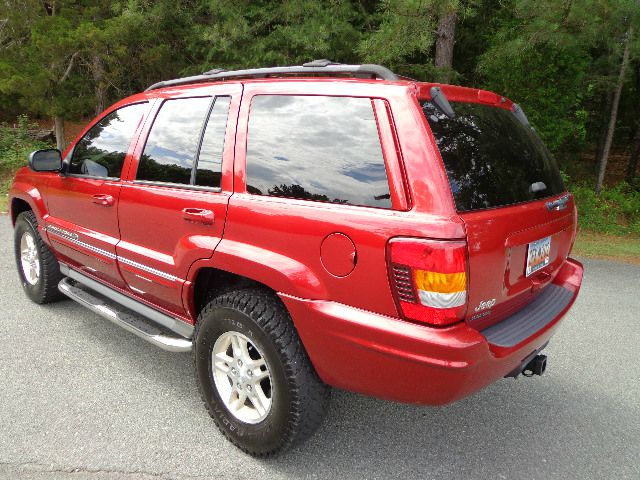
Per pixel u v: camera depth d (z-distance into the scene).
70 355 3.83
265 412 2.69
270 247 2.56
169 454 2.78
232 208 2.71
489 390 3.63
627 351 4.31
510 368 2.52
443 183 2.17
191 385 3.49
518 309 2.76
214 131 2.96
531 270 2.69
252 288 2.77
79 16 12.83
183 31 12.27
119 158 3.53
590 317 5.11
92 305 3.77
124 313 3.59
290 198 2.55
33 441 2.82
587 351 4.31
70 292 4.06
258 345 2.59
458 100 2.59
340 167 2.41
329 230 2.34
